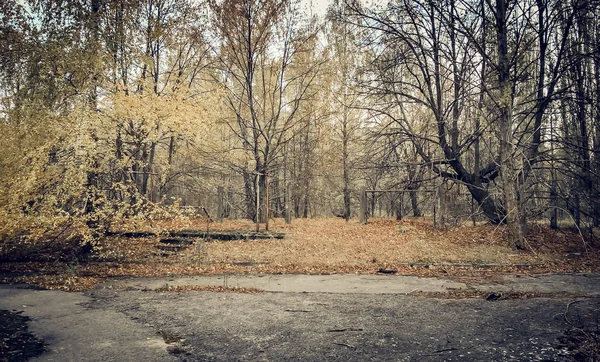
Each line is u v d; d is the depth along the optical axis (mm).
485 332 5891
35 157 10453
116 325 6438
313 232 14758
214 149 18969
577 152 14695
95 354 5223
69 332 6113
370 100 19344
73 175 10398
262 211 17625
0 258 11875
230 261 11367
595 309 6957
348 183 25031
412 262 11078
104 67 12039
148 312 7152
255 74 20984
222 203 17203
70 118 10664
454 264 10891
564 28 14242
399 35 15602
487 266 10766
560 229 15180
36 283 9680
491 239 12891
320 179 27359
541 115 14773
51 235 13102
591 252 12141
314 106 21312
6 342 5688
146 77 16047
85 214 10961
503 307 7195
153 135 11617
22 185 10188
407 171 19391
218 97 17219
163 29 17109
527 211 14516
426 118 20594
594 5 13344
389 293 8336
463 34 13977
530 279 9406
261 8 17125
